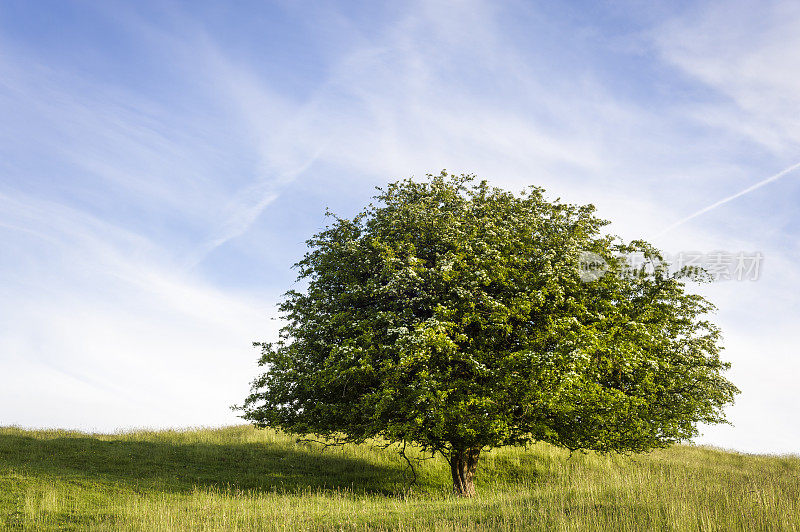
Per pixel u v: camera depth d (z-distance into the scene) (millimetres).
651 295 24250
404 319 20406
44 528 15359
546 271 20734
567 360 18656
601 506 14273
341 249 23500
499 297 20469
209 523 14812
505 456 29828
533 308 20500
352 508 16781
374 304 22500
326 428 21891
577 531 12352
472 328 21406
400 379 19766
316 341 21938
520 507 15016
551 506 14430
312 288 23859
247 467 26094
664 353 24078
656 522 12656
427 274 20953
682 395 24141
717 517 12664
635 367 21547
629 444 23984
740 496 14219
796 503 13594
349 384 20984
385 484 24859
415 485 25000
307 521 14867
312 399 22109
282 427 23516
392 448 30688
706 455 36062
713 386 24641
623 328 21672
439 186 25422
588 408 20734
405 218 23359
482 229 22797
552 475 27047
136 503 17547
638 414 22703
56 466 22688
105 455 25266
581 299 21125
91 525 15375
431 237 22719
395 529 13914
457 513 15180
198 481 22953
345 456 29156
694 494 14500
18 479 20031
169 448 27922
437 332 18797
